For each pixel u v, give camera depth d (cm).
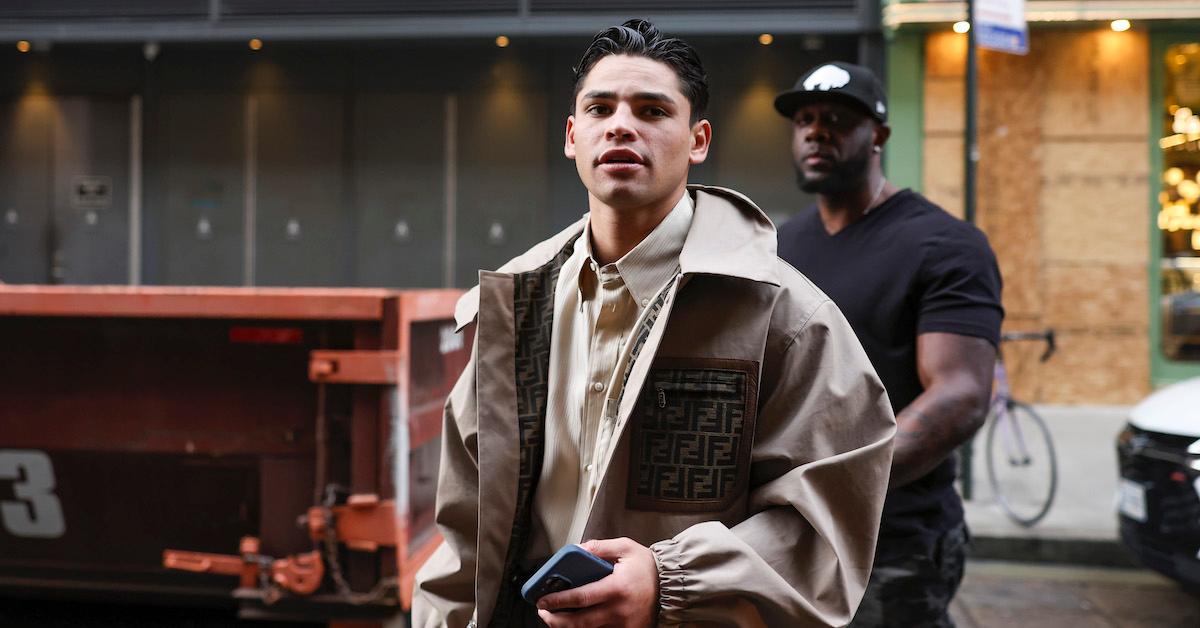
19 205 1100
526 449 146
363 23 997
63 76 1084
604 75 139
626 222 143
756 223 146
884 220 233
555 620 122
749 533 130
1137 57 951
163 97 1080
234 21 1011
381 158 1066
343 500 333
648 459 136
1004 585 509
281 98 1070
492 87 1053
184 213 1085
